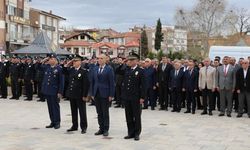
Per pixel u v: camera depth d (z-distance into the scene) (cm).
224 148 980
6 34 5884
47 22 7412
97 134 1125
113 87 1112
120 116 1511
